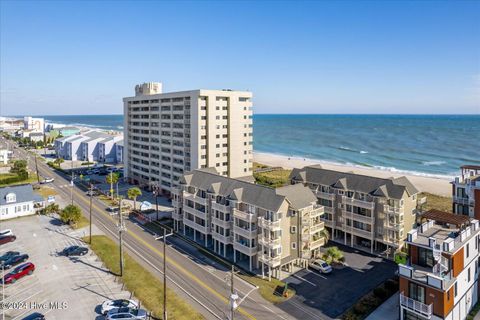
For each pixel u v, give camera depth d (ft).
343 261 184.34
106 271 172.14
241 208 186.91
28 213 266.98
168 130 327.47
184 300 146.72
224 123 307.58
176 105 316.19
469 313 133.59
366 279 168.04
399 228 188.55
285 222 171.83
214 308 141.18
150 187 353.92
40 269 173.88
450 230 137.90
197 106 290.97
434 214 140.36
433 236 132.46
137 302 142.72
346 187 214.07
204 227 207.82
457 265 122.72
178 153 319.27
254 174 435.12
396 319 132.98
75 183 380.17
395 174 435.94
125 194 337.11
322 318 135.54
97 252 194.49
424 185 375.66
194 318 133.28
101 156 535.19
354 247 208.44
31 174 421.59
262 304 144.87
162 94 330.54
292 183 246.06
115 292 152.15
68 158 553.64
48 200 286.87
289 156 627.05
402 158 545.44
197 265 182.09
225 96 304.30
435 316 115.96
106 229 236.02
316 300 148.66
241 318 134.51
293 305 144.56
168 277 167.53
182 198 232.53
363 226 205.16
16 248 200.95
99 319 132.26
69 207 237.04
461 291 126.62
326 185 225.97
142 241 215.10
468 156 540.52
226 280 156.66
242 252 179.01
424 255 126.72
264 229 169.27
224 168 311.88
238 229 181.16
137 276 167.22
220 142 306.14
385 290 150.41
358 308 139.23
